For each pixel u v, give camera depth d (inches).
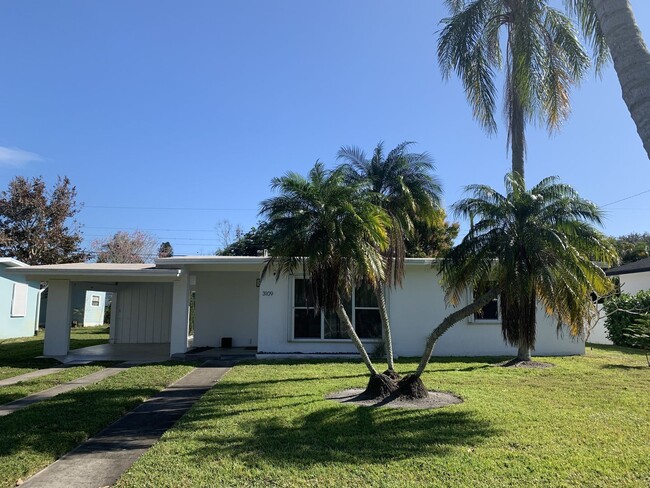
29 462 203.3
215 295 729.6
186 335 578.2
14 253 1175.6
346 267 332.2
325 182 336.5
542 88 498.3
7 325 917.2
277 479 183.3
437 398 327.9
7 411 302.2
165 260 564.7
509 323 414.6
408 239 543.5
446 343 587.8
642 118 127.2
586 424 256.7
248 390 358.3
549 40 512.7
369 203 347.6
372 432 242.2
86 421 269.3
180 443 227.1
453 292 409.4
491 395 331.3
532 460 201.9
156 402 330.6
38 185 1221.7
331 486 177.2
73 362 546.9
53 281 588.7
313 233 332.5
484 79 540.1
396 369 466.9
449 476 185.5
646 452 212.1
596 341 783.7
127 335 806.5
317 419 267.3
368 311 589.3
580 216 382.9
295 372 448.5
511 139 551.2
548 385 370.3
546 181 412.8
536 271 348.8
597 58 428.8
